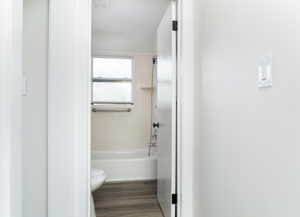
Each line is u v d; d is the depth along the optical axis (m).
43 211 1.66
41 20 1.66
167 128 2.16
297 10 0.78
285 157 0.84
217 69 1.41
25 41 1.64
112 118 4.20
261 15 0.98
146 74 4.28
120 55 4.20
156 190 3.05
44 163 1.66
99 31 3.31
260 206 1.00
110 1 2.43
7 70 0.95
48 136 1.62
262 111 0.98
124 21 2.95
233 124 1.23
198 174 1.73
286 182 0.84
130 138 4.25
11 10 0.96
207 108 1.57
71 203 1.62
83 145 1.65
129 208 2.49
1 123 0.92
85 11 1.66
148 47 4.01
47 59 1.67
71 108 1.63
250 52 1.06
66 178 1.62
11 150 0.97
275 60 0.89
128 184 3.28
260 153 0.99
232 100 1.24
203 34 1.64
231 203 1.25
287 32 0.83
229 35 1.26
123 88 4.27
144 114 4.29
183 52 1.82
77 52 1.64
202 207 1.65
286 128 0.84
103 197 2.80
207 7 1.56
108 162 3.42
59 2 1.62
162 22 2.43
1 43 0.92
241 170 1.15
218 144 1.40
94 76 4.16
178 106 1.91
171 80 1.98
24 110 1.64
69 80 1.62
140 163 3.52
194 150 1.81
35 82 1.65
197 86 1.75
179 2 1.88
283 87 0.85
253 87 1.04
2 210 0.92
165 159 2.25
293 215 0.81
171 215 1.96
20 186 1.07
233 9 1.21
